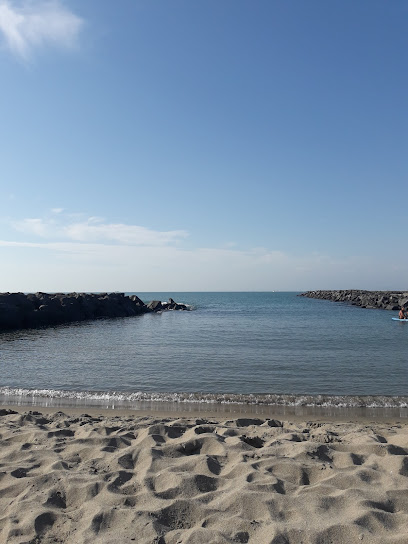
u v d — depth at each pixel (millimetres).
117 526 3373
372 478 4176
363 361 16328
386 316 45000
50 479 4266
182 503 3680
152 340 23969
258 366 15305
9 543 3184
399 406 9984
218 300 119812
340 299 91625
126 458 4902
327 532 3170
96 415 8859
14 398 10773
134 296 61062
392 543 2982
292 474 4355
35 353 18922
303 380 12984
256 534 3215
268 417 8898
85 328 32781
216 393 11234
